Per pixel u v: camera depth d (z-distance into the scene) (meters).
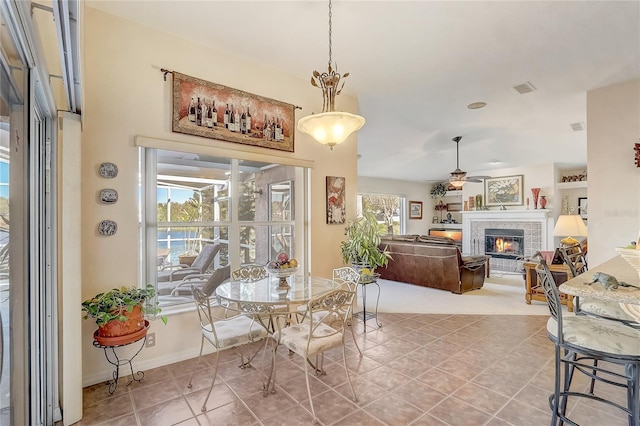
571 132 5.61
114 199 2.53
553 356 2.88
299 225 3.81
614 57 3.09
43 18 1.44
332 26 2.66
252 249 3.44
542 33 2.71
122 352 2.57
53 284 1.98
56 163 2.01
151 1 2.40
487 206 9.18
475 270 5.53
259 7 2.44
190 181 3.03
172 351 2.80
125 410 2.10
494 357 2.87
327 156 3.98
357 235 3.83
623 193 3.60
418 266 5.80
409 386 2.37
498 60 3.18
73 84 1.63
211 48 3.04
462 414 2.03
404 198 10.74
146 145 2.66
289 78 3.61
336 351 3.00
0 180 1.09
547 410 2.06
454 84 3.75
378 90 3.93
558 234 4.77
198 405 2.16
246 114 3.26
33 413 1.63
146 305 2.58
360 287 5.75
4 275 1.14
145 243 2.77
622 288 1.49
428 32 2.72
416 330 3.57
